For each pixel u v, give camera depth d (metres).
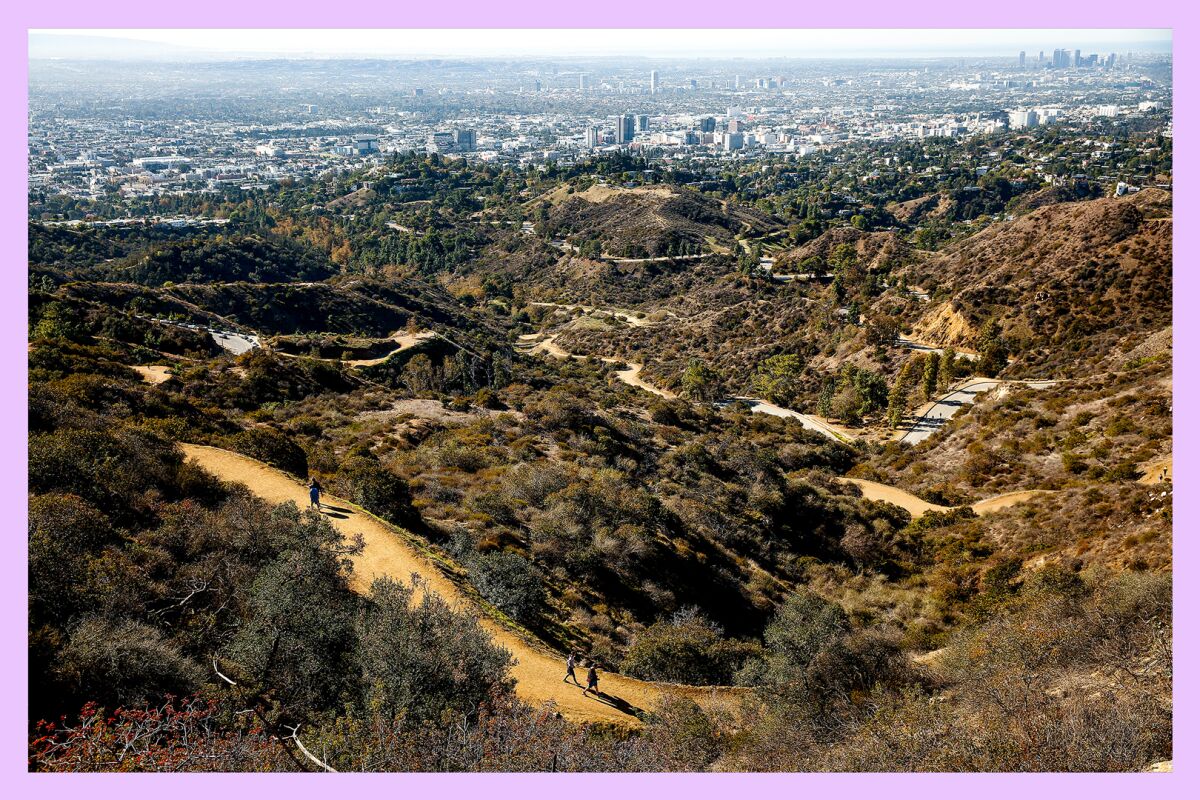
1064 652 13.88
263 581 13.92
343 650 12.99
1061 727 10.55
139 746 10.00
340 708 11.91
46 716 10.32
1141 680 11.70
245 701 11.50
